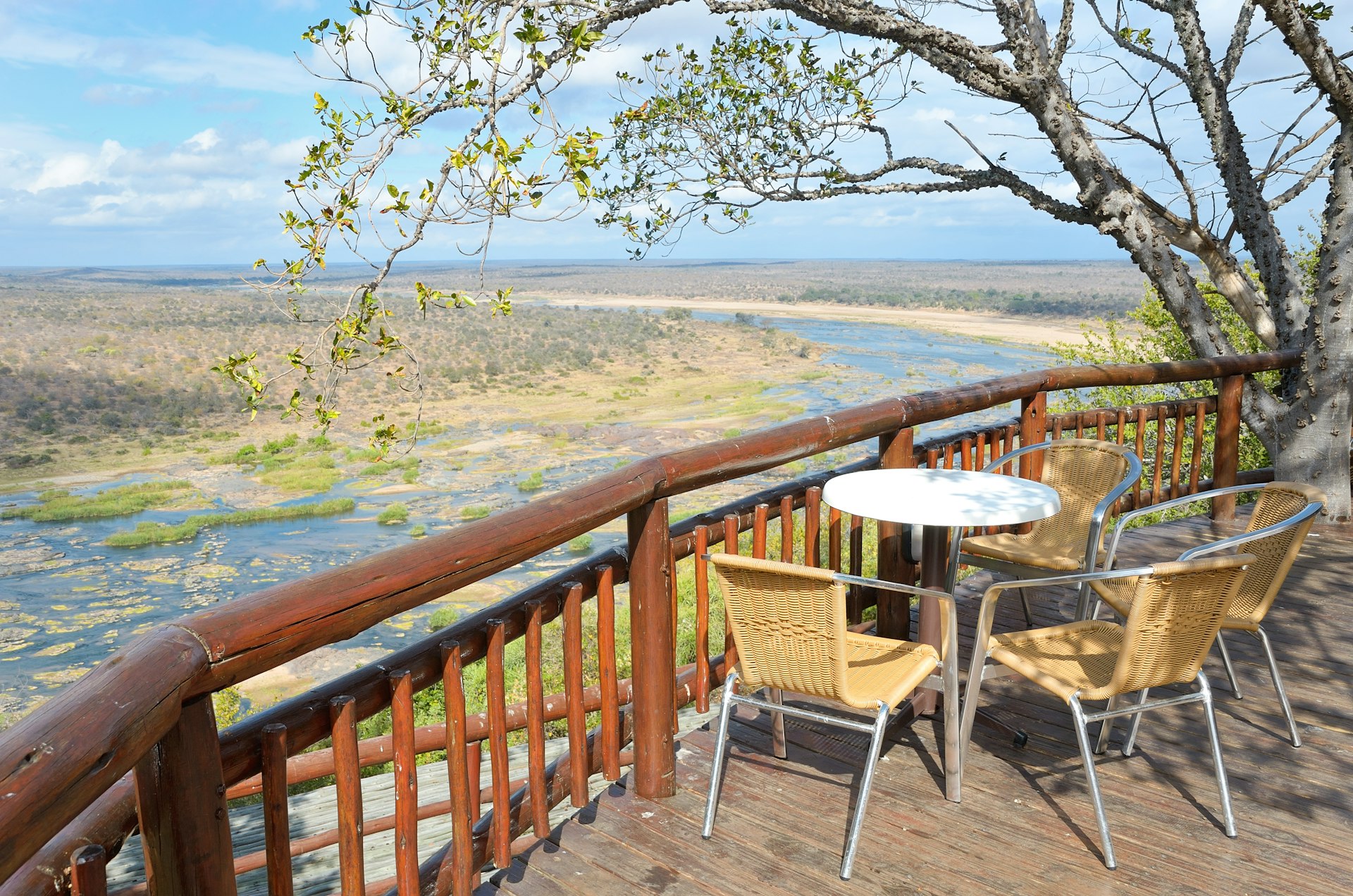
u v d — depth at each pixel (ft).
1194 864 7.11
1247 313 20.79
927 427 199.21
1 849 2.51
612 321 645.51
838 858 7.24
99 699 3.20
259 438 316.60
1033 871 7.06
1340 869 7.05
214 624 4.00
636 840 7.50
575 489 6.70
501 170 8.90
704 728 9.63
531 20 11.43
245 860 10.98
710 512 9.29
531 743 6.97
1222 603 7.29
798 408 321.93
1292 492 9.29
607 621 7.76
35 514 214.90
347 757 5.10
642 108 14.01
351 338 9.37
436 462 252.83
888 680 7.59
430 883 6.21
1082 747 7.21
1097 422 16.16
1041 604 13.53
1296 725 9.42
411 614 119.85
